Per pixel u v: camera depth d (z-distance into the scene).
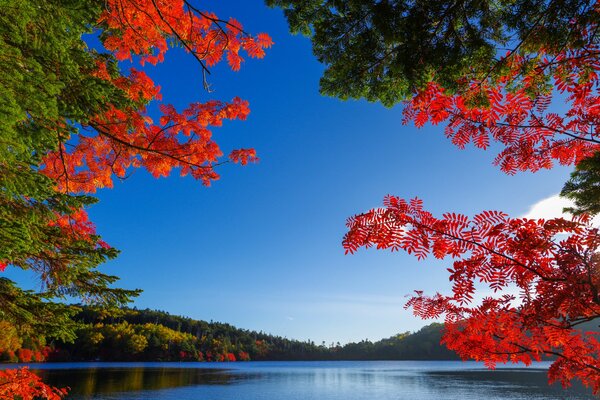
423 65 2.91
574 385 47.62
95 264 4.87
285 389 46.97
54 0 2.71
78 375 54.97
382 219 2.87
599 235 2.58
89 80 3.20
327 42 3.08
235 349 177.88
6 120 2.13
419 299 3.84
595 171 2.87
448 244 2.90
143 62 4.88
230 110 5.80
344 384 55.47
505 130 3.29
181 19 4.46
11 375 5.11
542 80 2.89
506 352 3.64
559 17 2.51
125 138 5.55
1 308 4.38
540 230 2.71
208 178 6.21
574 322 3.06
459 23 2.75
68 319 4.73
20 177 3.01
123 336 128.25
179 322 187.62
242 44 4.79
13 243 2.98
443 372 83.81
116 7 4.06
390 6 2.74
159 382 50.22
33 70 2.62
